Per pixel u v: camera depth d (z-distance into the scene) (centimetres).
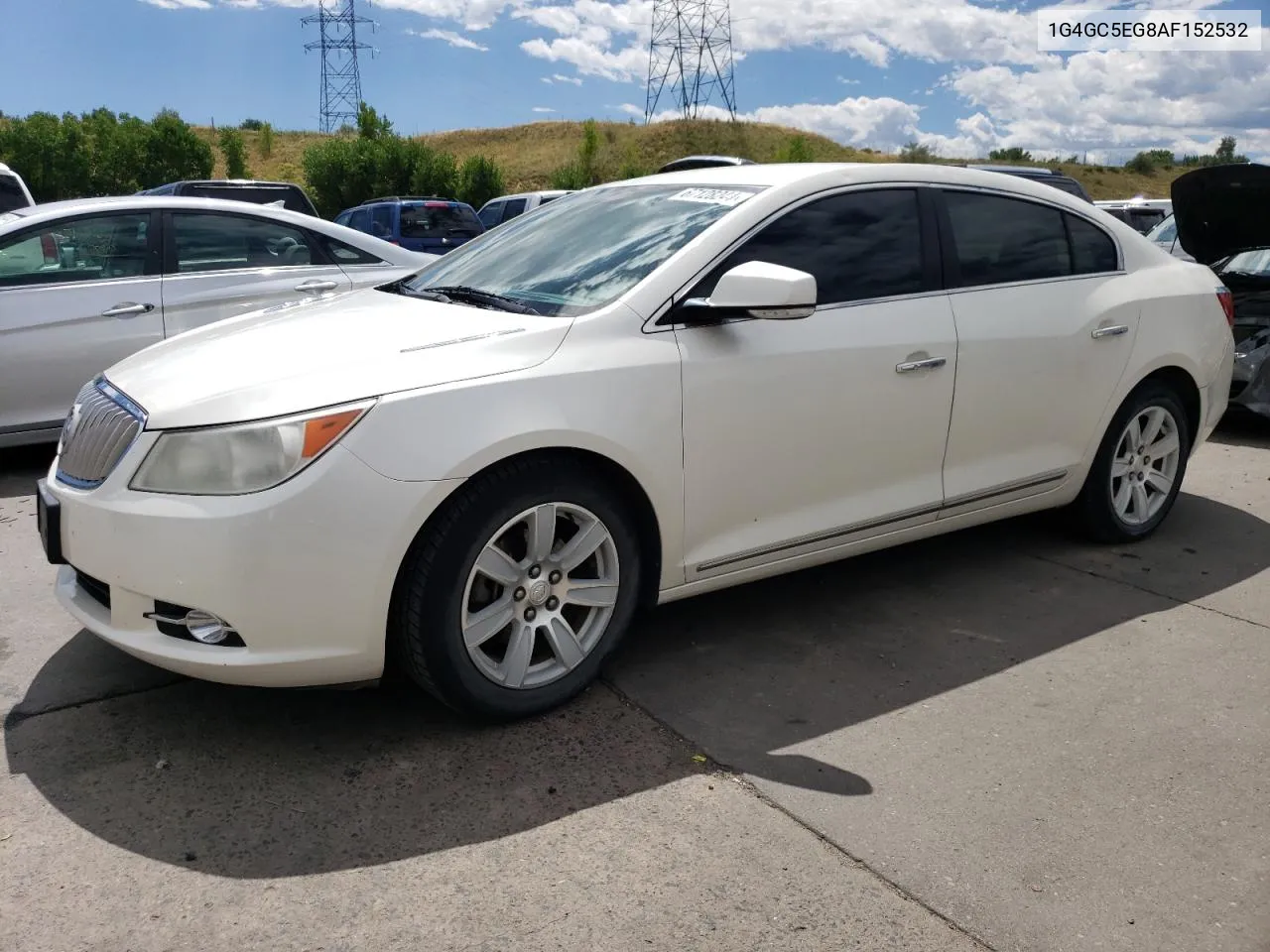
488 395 272
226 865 231
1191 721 305
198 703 305
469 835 244
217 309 587
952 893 227
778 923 216
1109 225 439
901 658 344
